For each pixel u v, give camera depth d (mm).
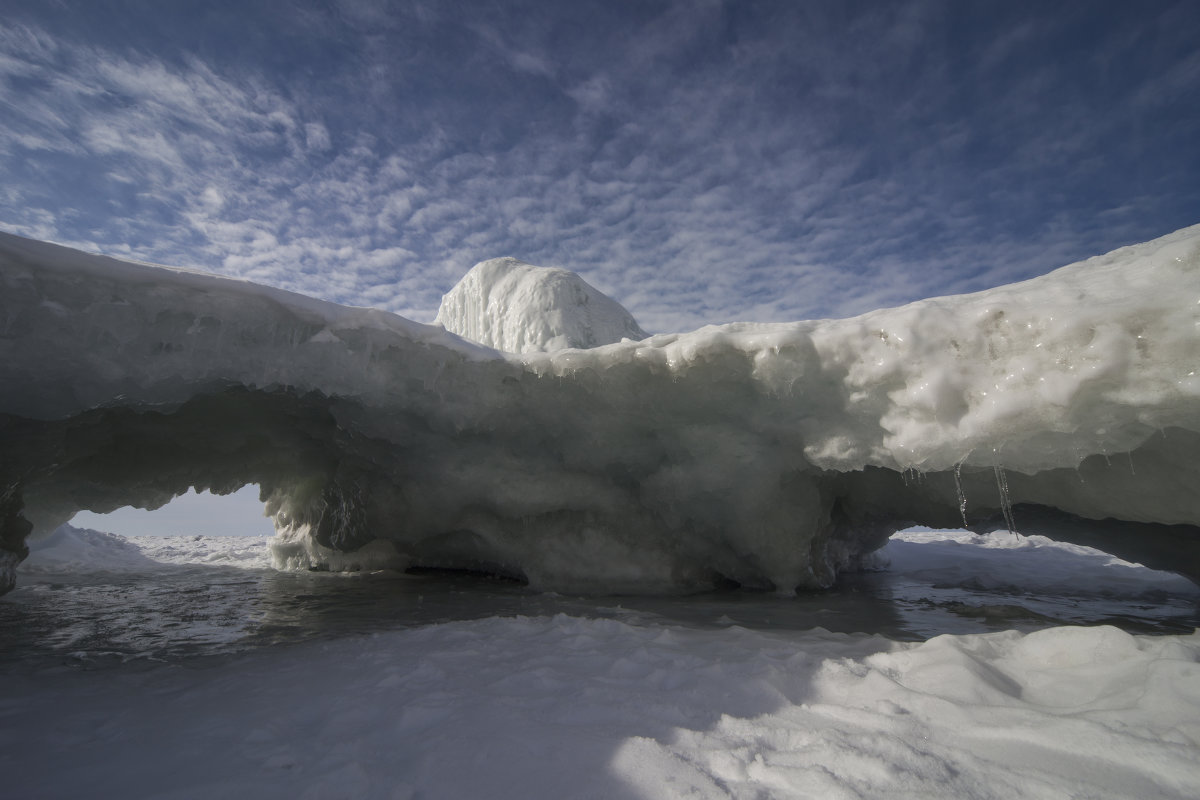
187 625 4625
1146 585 6453
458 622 4254
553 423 5957
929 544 11594
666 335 5543
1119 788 1638
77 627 4551
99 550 10211
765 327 5051
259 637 4180
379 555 8344
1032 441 3645
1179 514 4043
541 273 12281
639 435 5930
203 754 2066
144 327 4020
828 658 3131
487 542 6848
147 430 5996
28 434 4520
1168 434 3670
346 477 7230
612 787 1775
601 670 3033
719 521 6059
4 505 4805
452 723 2281
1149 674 2266
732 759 1912
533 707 2451
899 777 1733
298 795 1757
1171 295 3176
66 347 3770
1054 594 6070
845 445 4582
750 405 5160
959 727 2111
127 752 2104
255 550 11938
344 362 4930
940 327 3920
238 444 6793
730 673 2889
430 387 5340
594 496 6395
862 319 4574
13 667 3357
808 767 1818
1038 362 3521
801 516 6070
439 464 6168
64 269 3684
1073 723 1970
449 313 14125
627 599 5980
